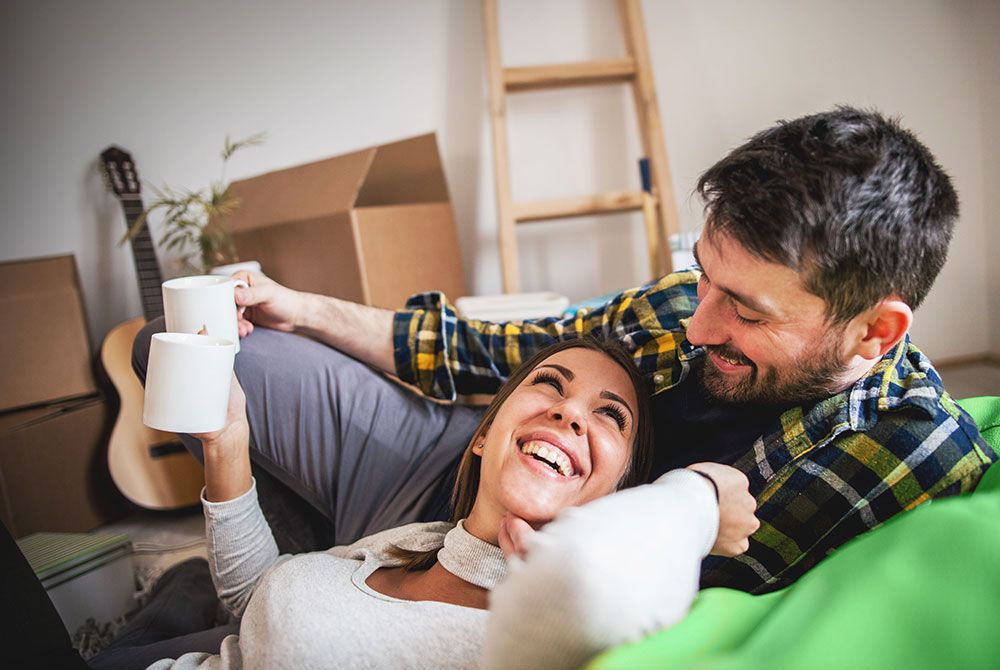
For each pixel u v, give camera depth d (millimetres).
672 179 2900
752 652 525
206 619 1347
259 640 872
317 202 2256
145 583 1963
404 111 2871
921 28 2736
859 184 805
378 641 824
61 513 2402
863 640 532
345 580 918
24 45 2781
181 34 2811
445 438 1343
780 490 991
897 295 861
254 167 2883
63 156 2846
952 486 903
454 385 1369
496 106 2719
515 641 520
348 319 1380
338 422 1313
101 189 2861
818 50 2811
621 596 514
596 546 521
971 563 592
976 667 525
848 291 841
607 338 1284
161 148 2857
